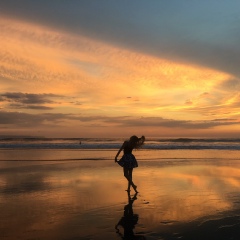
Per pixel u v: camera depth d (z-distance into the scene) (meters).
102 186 9.40
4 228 5.21
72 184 9.74
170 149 30.91
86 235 4.89
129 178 8.72
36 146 33.62
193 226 5.34
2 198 7.64
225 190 8.76
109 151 25.94
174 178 11.09
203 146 34.19
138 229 5.19
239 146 34.22
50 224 5.45
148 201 7.35
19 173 12.23
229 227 5.27
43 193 8.27
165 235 4.89
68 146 33.59
